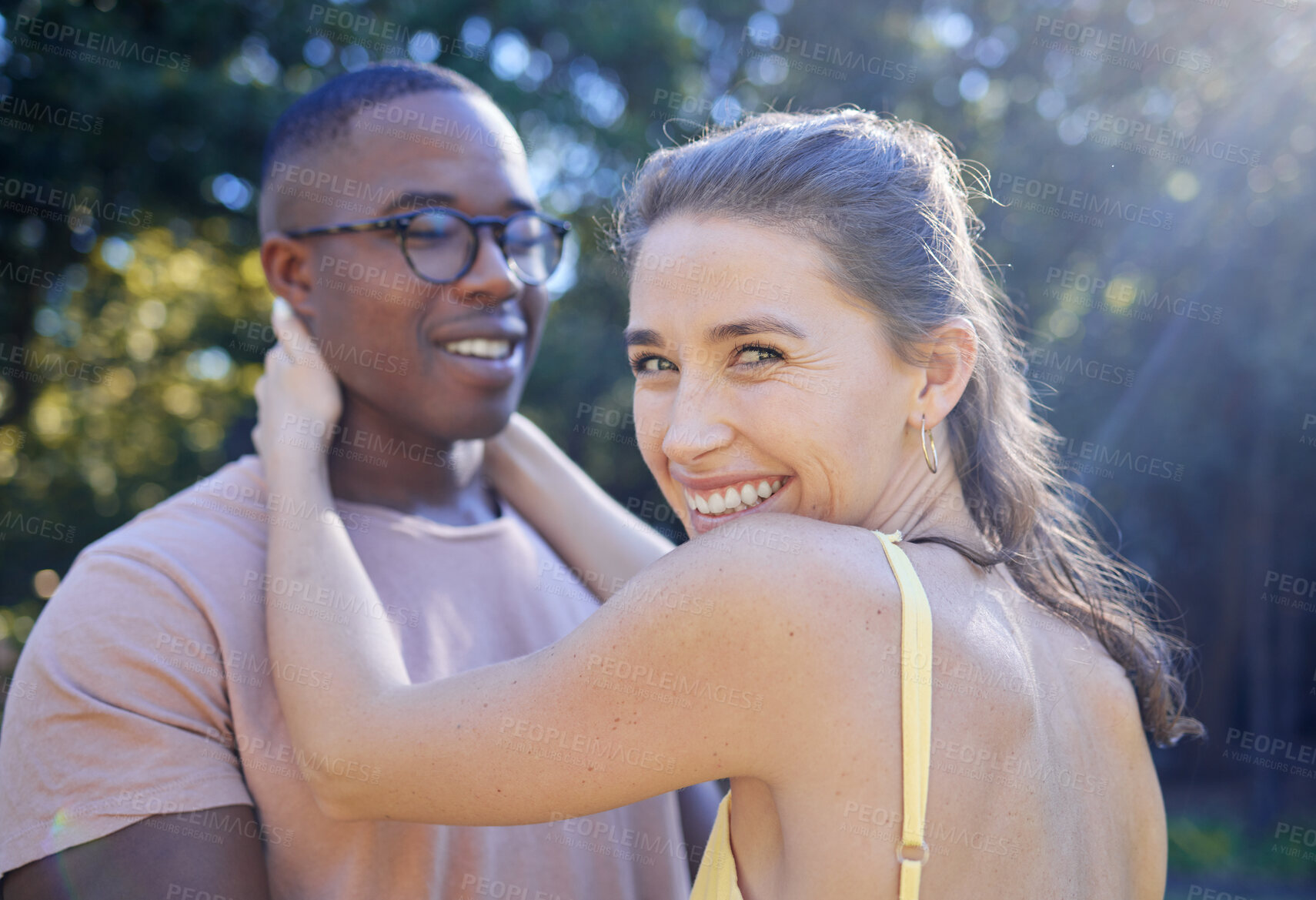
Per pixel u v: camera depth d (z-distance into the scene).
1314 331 8.77
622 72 9.63
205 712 1.24
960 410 1.21
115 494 10.68
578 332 9.88
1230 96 8.75
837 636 0.94
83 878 1.12
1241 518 10.03
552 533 1.79
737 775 1.00
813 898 0.94
